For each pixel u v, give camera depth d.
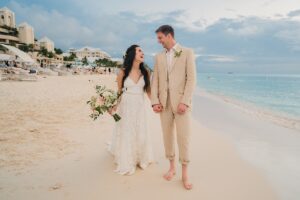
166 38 3.12
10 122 6.28
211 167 3.82
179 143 3.21
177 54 3.12
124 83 3.59
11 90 12.45
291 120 8.50
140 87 3.59
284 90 27.75
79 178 3.40
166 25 3.14
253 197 2.94
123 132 3.55
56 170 3.65
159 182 3.29
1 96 10.34
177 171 3.65
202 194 2.99
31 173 3.54
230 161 4.09
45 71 33.06
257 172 3.66
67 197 2.91
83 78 31.56
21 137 5.13
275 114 10.00
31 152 4.34
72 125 6.22
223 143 5.10
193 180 3.37
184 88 3.20
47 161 3.97
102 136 5.34
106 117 7.26
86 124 6.36
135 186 3.18
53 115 7.30
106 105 3.61
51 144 4.77
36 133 5.44
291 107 12.66
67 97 11.21
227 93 22.75
